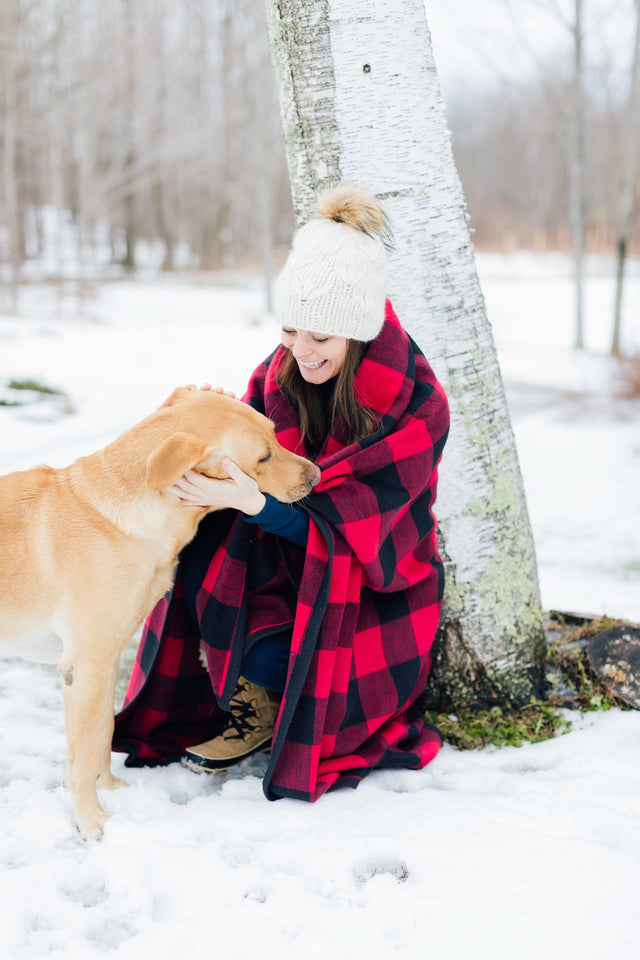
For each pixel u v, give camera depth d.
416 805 2.48
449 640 3.13
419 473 2.61
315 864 2.16
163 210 32.75
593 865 2.13
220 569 2.62
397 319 2.80
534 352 16.69
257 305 22.59
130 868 2.11
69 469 2.50
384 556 2.62
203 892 2.04
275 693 2.88
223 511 2.76
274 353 2.91
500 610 3.13
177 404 2.54
